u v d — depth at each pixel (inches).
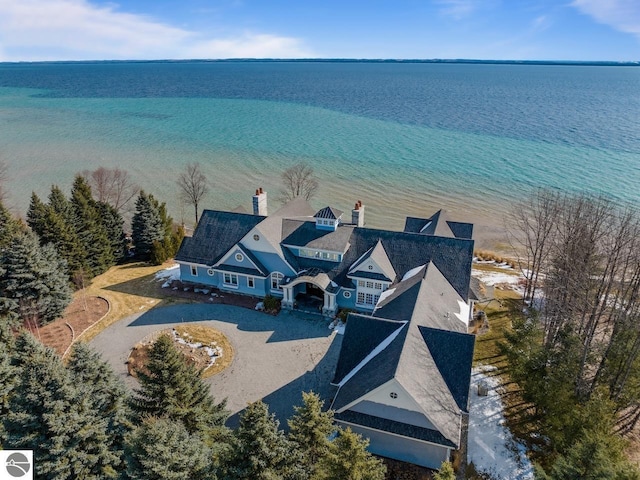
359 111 6850.4
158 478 646.5
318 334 1556.3
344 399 1035.9
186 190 2906.0
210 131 5324.8
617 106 7322.8
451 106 7440.9
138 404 909.8
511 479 1024.2
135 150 4416.8
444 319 1250.0
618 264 1310.3
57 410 802.8
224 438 918.4
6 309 1491.1
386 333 1138.0
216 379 1328.7
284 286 1675.7
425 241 1651.1
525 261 2325.3
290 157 4158.5
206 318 1652.3
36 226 1793.8
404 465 1042.1
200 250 1860.2
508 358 1217.4
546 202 2058.3
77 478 821.9
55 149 4424.2
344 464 694.5
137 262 2193.7
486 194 3181.6
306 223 1828.2
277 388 1293.1
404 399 957.2
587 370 1234.0
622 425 1179.3
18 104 7662.4
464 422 1190.9
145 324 1612.9
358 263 1654.8
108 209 2130.9
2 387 994.1
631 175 3388.3
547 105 7524.6
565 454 965.8
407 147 4488.2
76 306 1737.2
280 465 763.4
